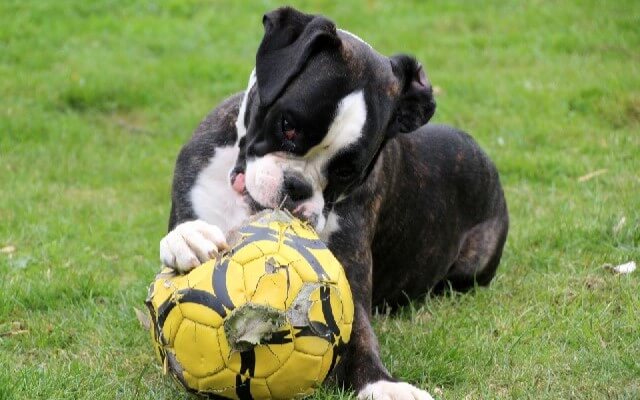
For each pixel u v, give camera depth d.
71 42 21.25
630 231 11.39
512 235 11.72
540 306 9.45
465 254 10.30
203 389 6.68
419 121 8.26
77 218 13.05
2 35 21.17
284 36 7.54
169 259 6.81
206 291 6.52
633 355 8.19
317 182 7.48
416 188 9.34
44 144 16.34
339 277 6.87
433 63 20.20
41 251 11.41
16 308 9.62
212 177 8.21
